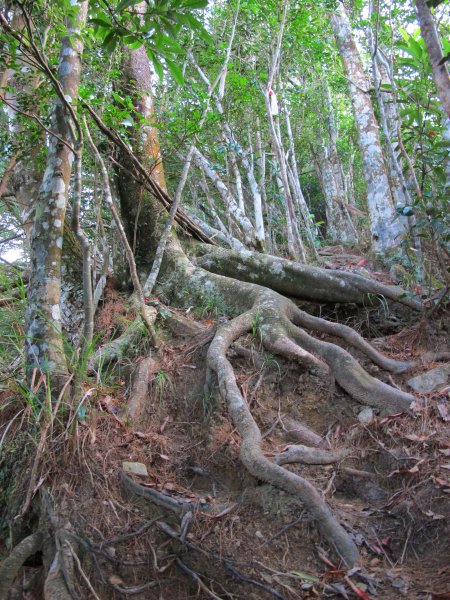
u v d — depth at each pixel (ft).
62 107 13.38
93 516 10.76
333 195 41.81
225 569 10.01
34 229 13.12
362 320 18.39
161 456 12.80
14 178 19.94
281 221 31.96
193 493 12.06
